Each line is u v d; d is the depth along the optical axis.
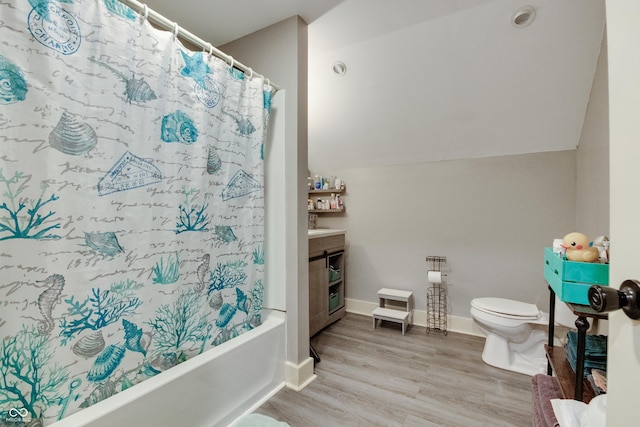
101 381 1.03
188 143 1.31
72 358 0.96
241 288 1.60
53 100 0.89
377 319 2.77
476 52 1.88
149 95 1.15
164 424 1.13
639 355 0.44
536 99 2.01
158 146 1.19
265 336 1.62
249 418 0.98
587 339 1.30
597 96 1.68
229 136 1.51
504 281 2.45
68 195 0.94
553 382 1.36
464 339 2.45
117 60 1.05
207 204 1.41
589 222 1.82
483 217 2.52
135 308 1.13
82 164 0.97
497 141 2.36
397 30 1.90
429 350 2.24
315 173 3.37
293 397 1.63
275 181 1.81
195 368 1.25
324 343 2.36
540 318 1.89
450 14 1.73
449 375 1.88
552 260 1.28
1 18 0.79
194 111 1.33
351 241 3.17
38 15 0.85
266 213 1.84
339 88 2.45
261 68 1.87
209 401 1.31
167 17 1.71
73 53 0.93
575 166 2.20
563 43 1.70
